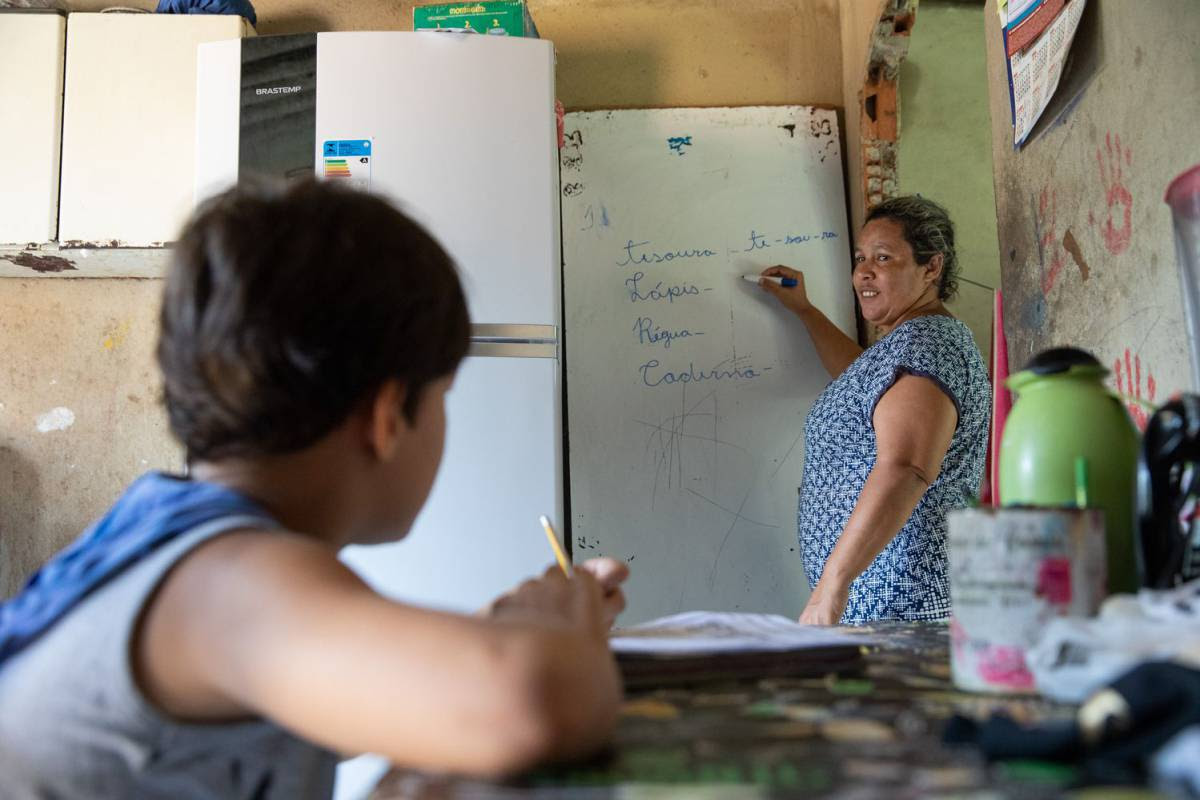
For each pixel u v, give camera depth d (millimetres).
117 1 2535
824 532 1857
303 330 563
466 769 413
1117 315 1305
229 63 1982
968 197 2729
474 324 1910
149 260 2352
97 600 510
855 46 2596
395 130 1965
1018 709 516
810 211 2596
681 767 409
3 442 2471
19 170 2248
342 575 484
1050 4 1458
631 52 2697
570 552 2436
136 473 2475
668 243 2566
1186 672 377
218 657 465
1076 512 567
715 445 2477
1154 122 1204
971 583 577
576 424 2484
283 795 558
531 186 1971
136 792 502
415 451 637
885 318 2105
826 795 354
